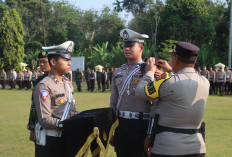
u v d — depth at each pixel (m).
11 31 32.50
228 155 4.80
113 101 3.23
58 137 2.56
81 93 19.14
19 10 51.31
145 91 2.44
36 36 53.66
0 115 9.08
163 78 2.35
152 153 2.38
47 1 55.41
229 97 16.19
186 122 2.31
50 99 2.55
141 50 3.20
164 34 37.44
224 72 18.11
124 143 3.06
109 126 2.61
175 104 2.29
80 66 28.12
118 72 3.20
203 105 2.37
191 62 2.39
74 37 55.56
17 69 32.72
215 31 35.78
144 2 52.06
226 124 7.44
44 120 2.47
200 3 36.62
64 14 56.19
